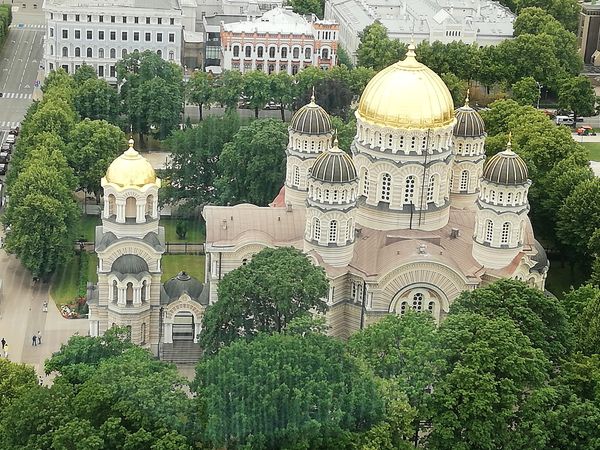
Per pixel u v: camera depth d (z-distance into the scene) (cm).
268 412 19688
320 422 19812
